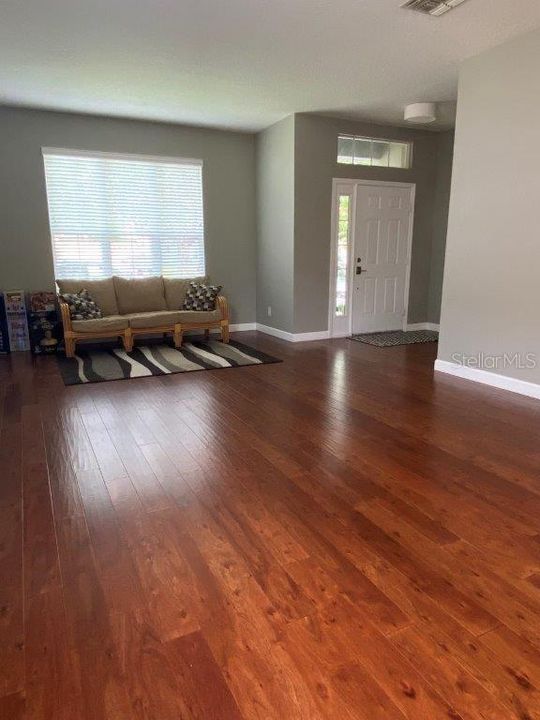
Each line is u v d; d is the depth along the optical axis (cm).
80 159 558
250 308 687
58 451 282
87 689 131
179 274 635
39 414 344
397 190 631
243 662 139
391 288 659
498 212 384
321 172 575
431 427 319
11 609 159
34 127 532
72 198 562
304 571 178
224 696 129
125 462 268
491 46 367
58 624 153
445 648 144
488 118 381
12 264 550
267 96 482
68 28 332
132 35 343
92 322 519
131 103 504
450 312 441
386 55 380
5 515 215
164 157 595
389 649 143
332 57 384
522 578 174
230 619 155
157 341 607
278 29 336
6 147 526
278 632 150
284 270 607
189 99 491
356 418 336
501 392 393
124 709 125
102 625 153
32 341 533
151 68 405
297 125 549
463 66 395
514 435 306
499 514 216
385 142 618
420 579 174
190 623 153
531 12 313
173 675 135
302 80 436
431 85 449
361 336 636
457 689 130
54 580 173
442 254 657
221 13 312
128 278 597
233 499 229
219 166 631
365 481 246
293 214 573
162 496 231
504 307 391
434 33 344
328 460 271
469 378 431
